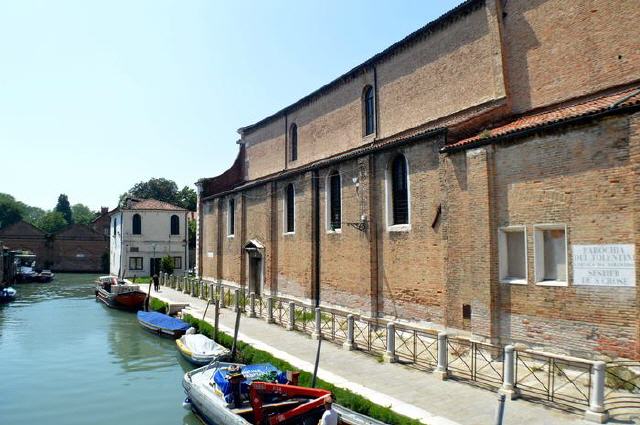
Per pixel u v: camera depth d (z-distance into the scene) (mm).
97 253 71188
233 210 34312
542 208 13172
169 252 54094
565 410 10578
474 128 16500
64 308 34219
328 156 26797
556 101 15383
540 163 13258
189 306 28328
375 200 19625
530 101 16188
